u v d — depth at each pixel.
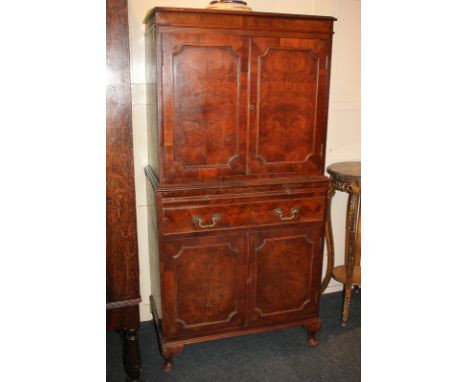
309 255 1.99
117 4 1.24
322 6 2.30
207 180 1.76
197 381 1.87
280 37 1.71
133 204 1.36
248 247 1.87
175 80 1.63
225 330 1.94
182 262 1.79
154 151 1.83
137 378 1.66
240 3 1.75
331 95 2.43
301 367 1.98
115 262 1.39
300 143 1.87
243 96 1.72
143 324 2.32
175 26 1.57
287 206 1.88
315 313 2.09
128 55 1.27
